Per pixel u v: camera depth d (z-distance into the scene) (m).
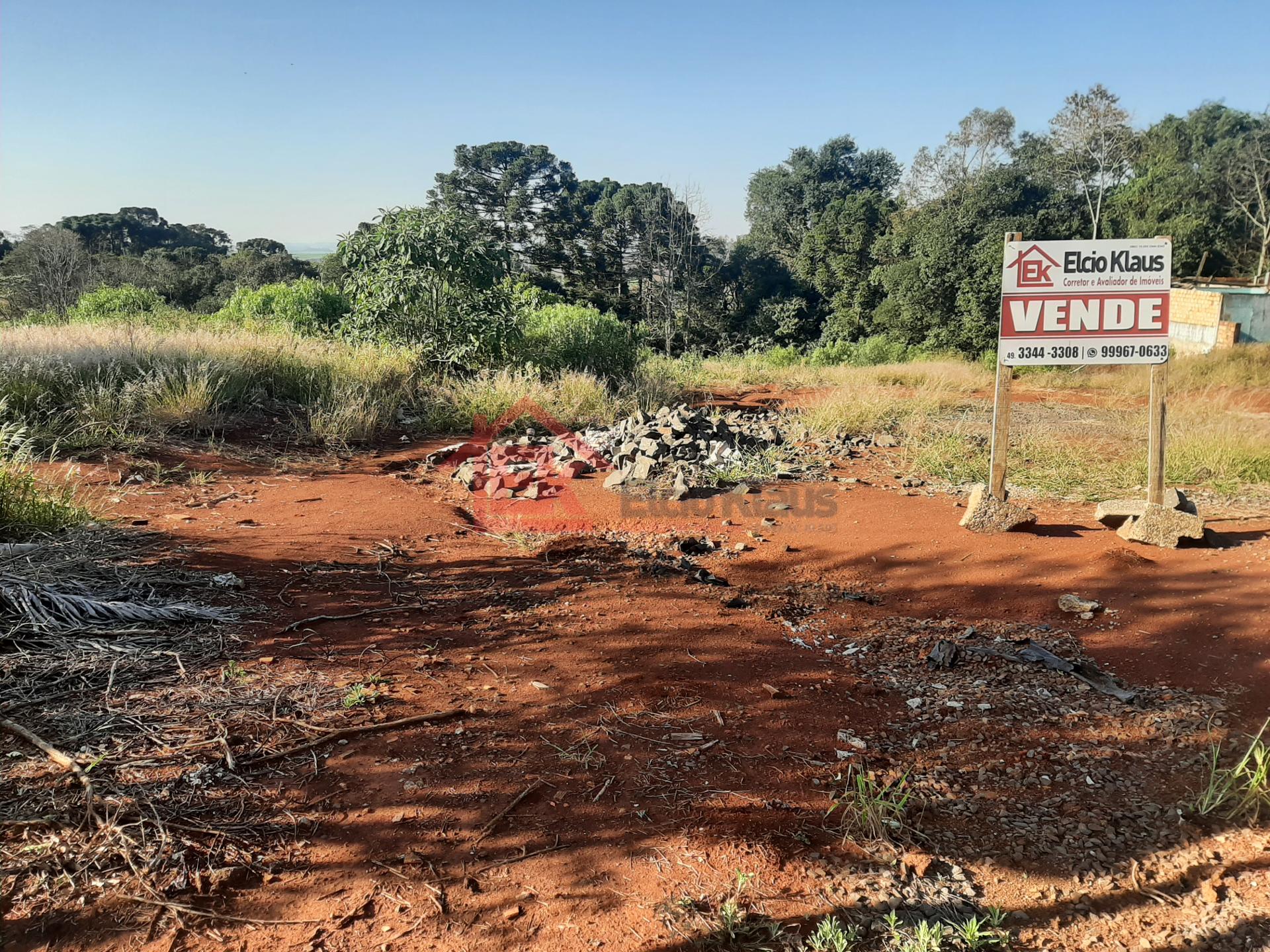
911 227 41.75
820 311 52.09
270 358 10.29
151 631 3.58
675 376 14.91
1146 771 3.01
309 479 6.95
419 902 2.22
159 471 6.50
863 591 4.80
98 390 7.75
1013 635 4.15
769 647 3.96
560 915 2.20
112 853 2.28
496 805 2.63
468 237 12.37
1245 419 9.59
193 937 2.05
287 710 3.07
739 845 2.50
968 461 7.89
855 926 2.23
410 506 6.14
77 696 3.03
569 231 54.34
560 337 13.31
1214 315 23.23
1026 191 38.31
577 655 3.72
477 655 3.67
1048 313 5.31
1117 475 7.14
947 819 2.73
